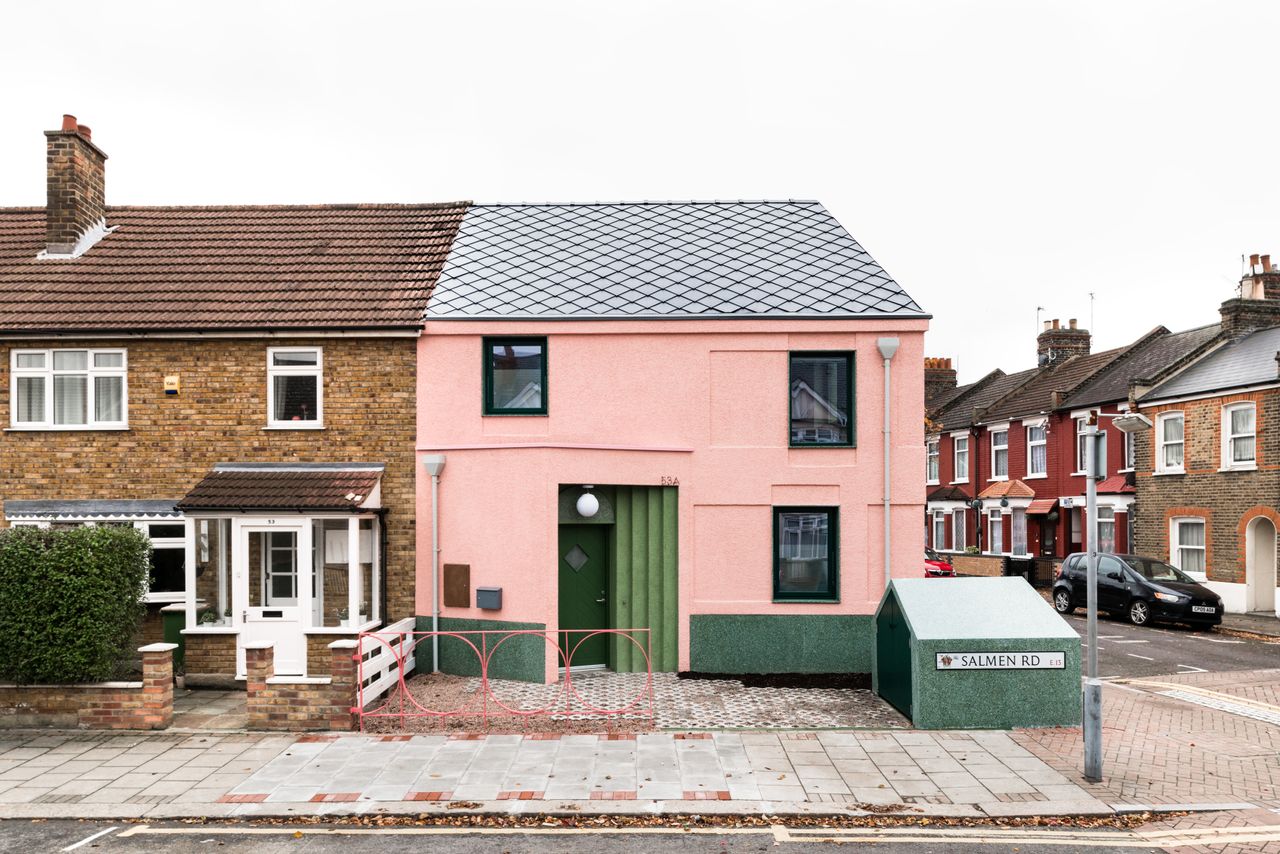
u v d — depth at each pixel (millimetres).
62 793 8109
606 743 9531
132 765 8883
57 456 13688
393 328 13492
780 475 13422
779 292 14180
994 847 6980
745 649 13242
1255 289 25719
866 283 14414
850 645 13258
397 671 11805
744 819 7547
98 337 13570
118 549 10500
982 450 35000
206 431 13711
